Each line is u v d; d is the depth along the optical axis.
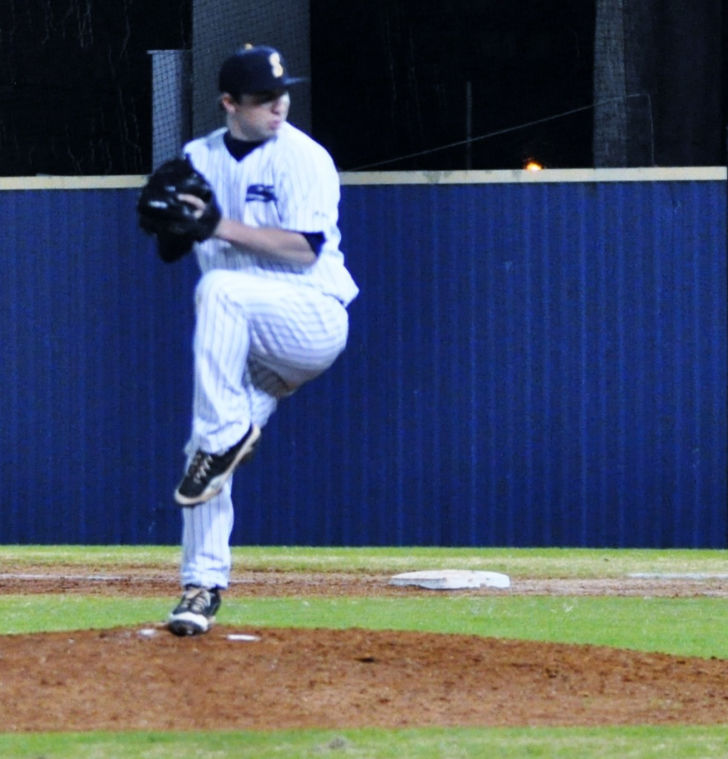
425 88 88.38
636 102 76.88
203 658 22.44
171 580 44.91
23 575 46.72
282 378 21.50
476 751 18.48
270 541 59.12
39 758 17.92
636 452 58.12
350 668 22.58
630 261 58.00
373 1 87.94
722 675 23.73
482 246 58.47
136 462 59.88
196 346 20.30
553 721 20.36
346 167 89.00
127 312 59.94
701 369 57.91
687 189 57.81
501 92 87.81
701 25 79.12
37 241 60.22
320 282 21.02
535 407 58.41
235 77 20.75
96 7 90.94
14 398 60.34
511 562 52.25
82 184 59.97
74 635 23.88
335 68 88.62
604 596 39.84
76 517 60.06
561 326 58.34
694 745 18.98
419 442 58.81
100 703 20.50
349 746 18.61
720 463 57.84
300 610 35.47
